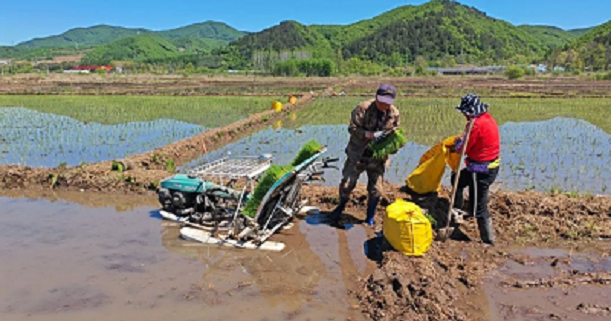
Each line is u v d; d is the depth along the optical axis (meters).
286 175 5.88
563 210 7.04
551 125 17.92
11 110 24.05
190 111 23.86
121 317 4.56
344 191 6.74
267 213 6.43
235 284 5.26
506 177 10.15
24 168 9.47
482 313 4.61
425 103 27.16
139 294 5.01
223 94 34.91
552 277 5.30
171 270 5.59
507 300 4.84
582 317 4.50
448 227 6.17
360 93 35.28
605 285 5.12
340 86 43.12
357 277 5.43
